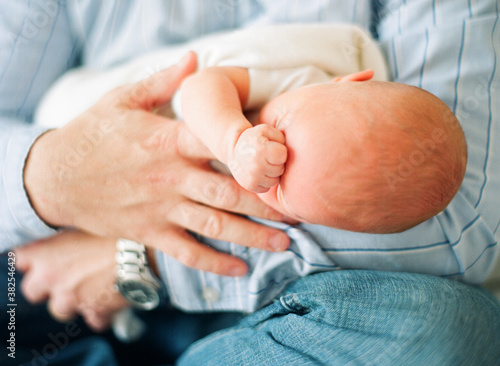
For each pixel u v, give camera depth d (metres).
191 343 0.89
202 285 0.69
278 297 0.66
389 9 0.79
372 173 0.45
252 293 0.64
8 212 0.67
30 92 0.95
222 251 0.66
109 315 0.85
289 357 0.53
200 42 0.77
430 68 0.69
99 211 0.66
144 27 0.88
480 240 0.63
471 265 0.64
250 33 0.66
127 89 0.70
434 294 0.54
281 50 0.62
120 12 0.90
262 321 0.63
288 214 0.56
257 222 0.64
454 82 0.68
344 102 0.47
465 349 0.50
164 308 0.90
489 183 0.65
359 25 0.80
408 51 0.71
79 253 0.78
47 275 0.79
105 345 0.84
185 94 0.57
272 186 0.47
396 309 0.53
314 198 0.47
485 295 0.63
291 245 0.62
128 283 0.70
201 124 0.53
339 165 0.45
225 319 0.89
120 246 0.70
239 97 0.62
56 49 0.96
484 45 0.68
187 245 0.63
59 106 0.88
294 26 0.66
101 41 0.95
